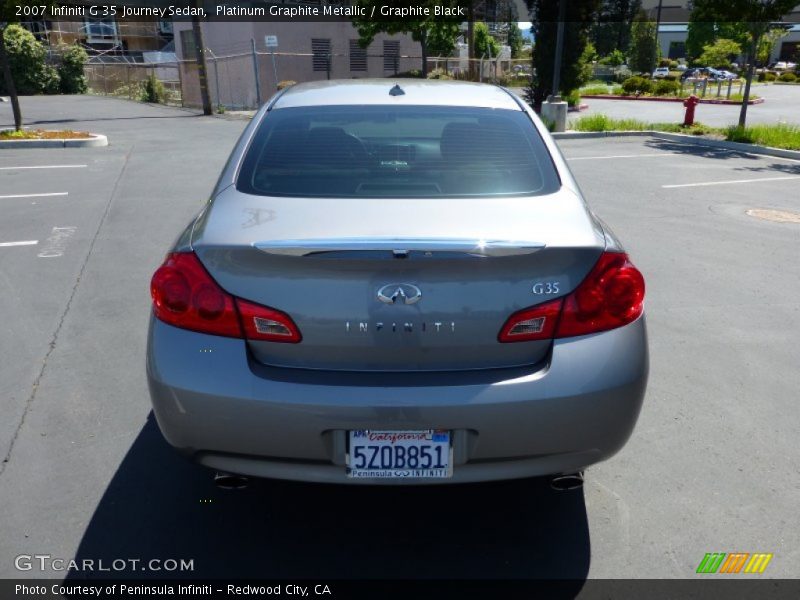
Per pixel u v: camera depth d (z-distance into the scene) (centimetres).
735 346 454
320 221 235
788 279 592
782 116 2294
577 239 231
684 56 7312
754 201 921
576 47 2227
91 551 259
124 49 4244
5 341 443
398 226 231
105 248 647
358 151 283
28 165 1102
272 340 225
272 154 283
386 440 224
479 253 217
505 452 227
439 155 282
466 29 4200
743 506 290
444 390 221
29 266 592
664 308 521
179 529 272
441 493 297
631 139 1630
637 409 240
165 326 234
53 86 3253
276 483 302
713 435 345
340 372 225
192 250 233
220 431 226
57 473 305
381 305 221
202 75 2086
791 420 361
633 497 295
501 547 264
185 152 1259
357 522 278
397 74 3055
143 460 316
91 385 386
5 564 251
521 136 300
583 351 229
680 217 820
